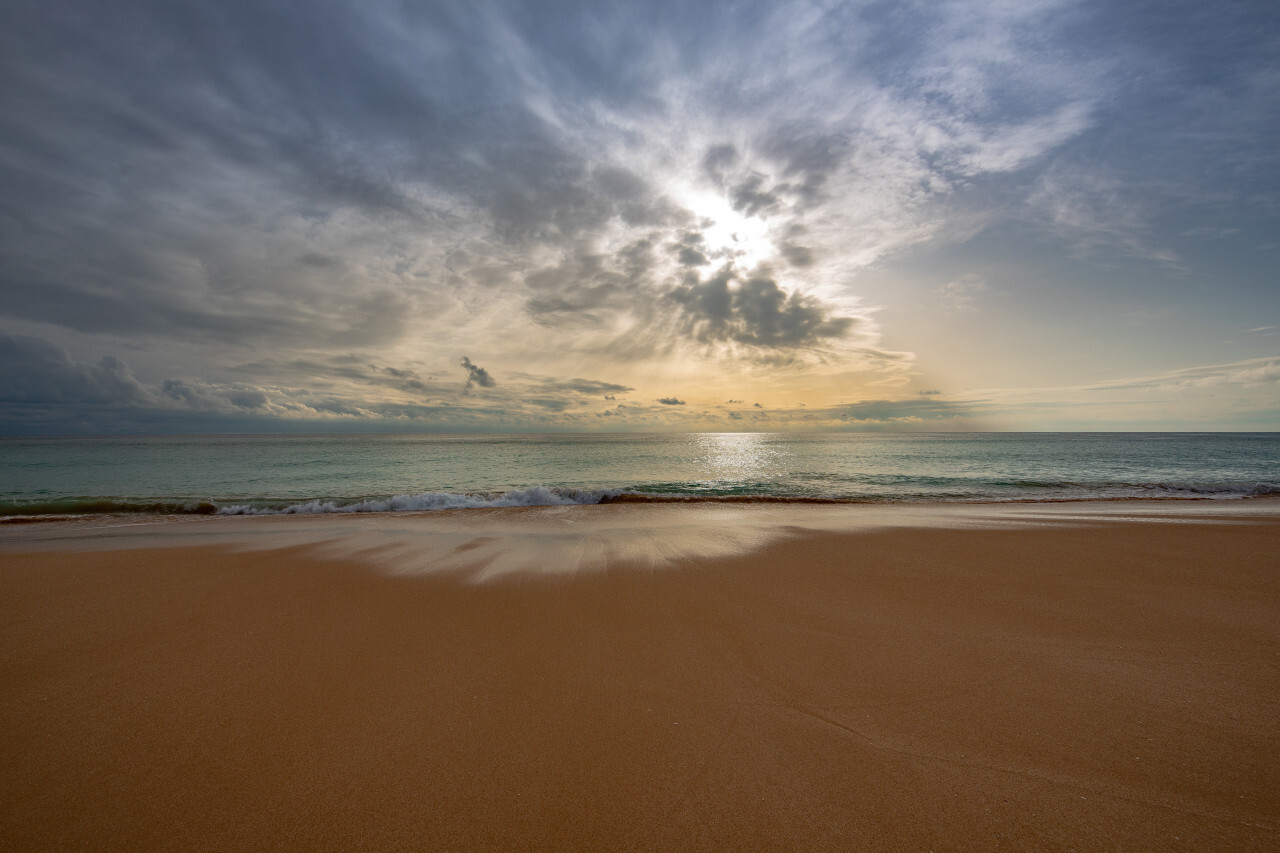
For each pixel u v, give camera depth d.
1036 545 7.91
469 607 5.34
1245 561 6.88
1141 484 19.27
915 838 2.22
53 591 5.93
